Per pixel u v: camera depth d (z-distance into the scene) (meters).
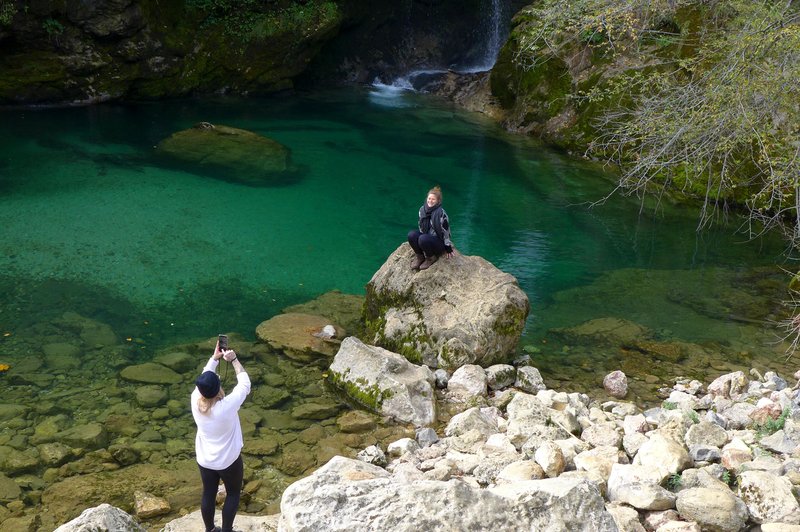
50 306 10.46
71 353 9.28
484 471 6.70
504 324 9.29
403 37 26.80
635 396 8.94
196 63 22.20
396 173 17.55
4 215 13.55
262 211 14.87
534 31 14.55
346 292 11.69
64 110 20.17
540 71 20.61
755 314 11.47
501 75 22.06
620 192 16.94
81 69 20.28
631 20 12.58
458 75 25.78
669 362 9.85
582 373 9.50
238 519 5.80
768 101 10.00
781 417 7.48
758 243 14.55
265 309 10.91
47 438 7.51
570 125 19.56
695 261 13.62
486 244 14.03
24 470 7.02
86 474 7.00
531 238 14.43
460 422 7.79
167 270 11.95
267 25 22.77
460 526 4.81
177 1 21.81
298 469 7.23
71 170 16.17
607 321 11.03
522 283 12.44
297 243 13.50
